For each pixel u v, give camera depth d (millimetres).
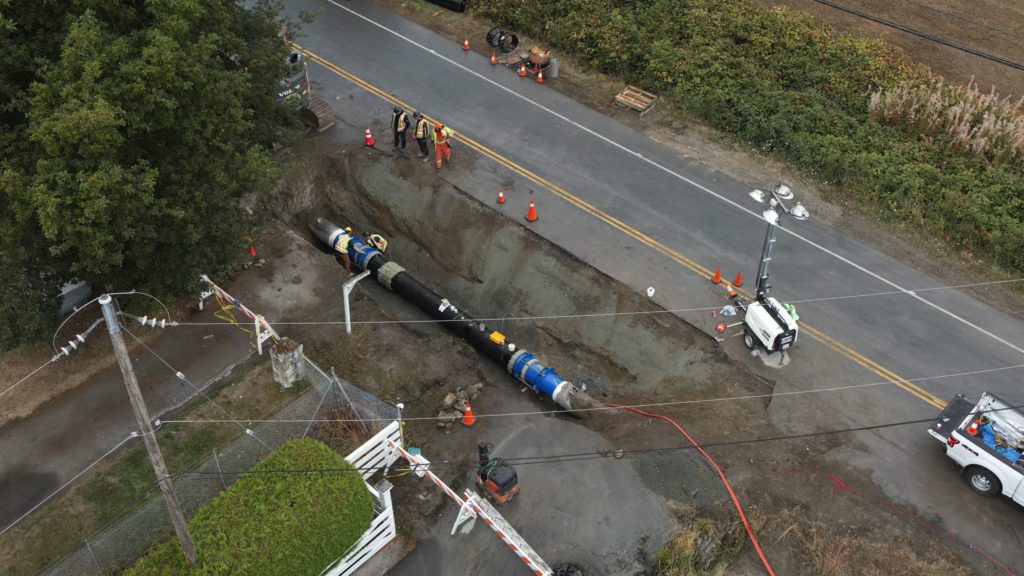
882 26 34531
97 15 17922
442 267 24719
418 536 16984
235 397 19094
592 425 19891
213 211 19516
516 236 23875
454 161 26234
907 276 23141
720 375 20500
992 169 25891
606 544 16734
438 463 18469
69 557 15391
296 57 25672
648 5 32781
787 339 20078
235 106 19172
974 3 36188
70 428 18312
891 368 20594
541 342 22719
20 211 15945
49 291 17938
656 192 25578
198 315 20984
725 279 22828
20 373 19312
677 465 18328
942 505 17719
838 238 24297
